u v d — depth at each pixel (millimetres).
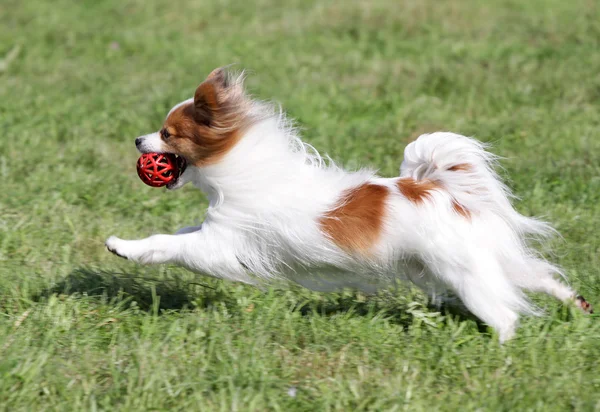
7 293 9016
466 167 7930
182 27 22047
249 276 8617
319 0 24578
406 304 9023
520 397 7152
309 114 15438
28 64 18719
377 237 7828
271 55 19547
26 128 14578
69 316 8438
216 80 7762
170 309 8820
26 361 7453
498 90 16516
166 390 7223
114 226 11148
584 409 6977
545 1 23516
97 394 7227
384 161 13297
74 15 22938
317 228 7887
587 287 9234
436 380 7582
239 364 7602
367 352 7953
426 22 21891
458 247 7727
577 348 7914
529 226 8281
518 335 8031
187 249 8086
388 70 18344
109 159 13625
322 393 7309
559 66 17797
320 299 9250
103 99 16234
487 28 21281
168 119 7969
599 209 11352
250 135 7844
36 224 11000
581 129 14383
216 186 7973
